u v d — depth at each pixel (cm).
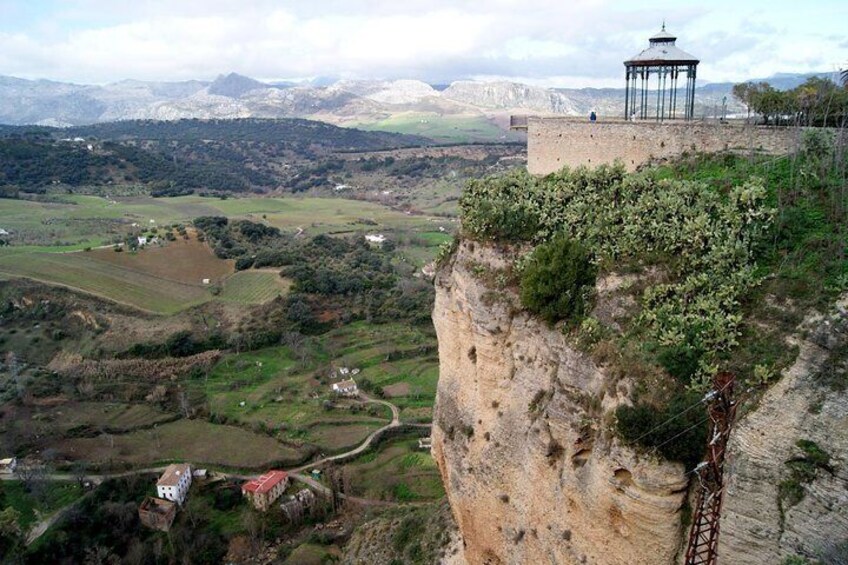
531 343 2861
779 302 2191
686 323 2264
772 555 1938
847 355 1930
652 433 2067
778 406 1984
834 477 1861
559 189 3166
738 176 2930
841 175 2589
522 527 2902
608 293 2602
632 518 2175
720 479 1845
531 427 2769
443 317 3500
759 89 3712
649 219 2675
